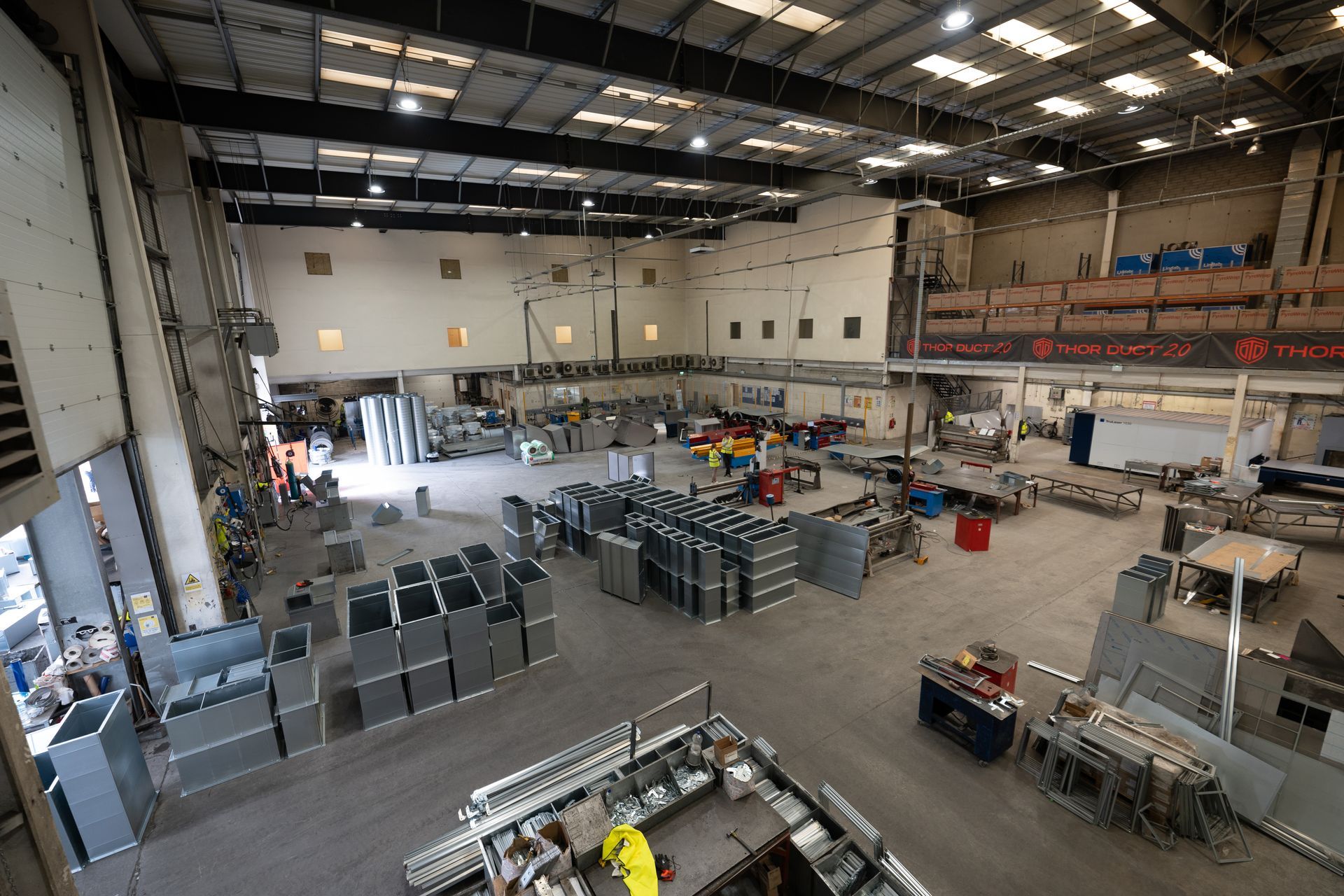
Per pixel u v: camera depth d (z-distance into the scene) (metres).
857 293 22.25
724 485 14.82
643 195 20.64
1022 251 21.67
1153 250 18.31
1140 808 5.07
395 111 11.66
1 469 2.99
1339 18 9.86
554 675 7.61
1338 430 14.91
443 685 7.06
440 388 34.38
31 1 6.00
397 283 23.83
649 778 4.58
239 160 14.41
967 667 6.33
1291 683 5.26
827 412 24.41
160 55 8.93
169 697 6.18
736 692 7.14
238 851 5.11
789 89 10.60
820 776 5.77
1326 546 11.60
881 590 9.90
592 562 11.44
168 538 7.36
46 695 6.34
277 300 21.75
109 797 5.01
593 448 22.55
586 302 28.38
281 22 8.28
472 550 9.43
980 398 25.33
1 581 7.79
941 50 10.01
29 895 2.66
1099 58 10.73
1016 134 8.46
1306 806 5.02
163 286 9.23
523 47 7.91
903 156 16.22
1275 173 15.70
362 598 7.20
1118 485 13.71
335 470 20.25
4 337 3.10
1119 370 15.55
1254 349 13.23
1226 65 10.13
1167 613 8.98
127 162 6.89
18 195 4.71
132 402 6.93
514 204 18.67
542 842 3.90
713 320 29.66
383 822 5.38
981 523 11.36
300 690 6.25
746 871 4.47
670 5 8.32
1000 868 4.77
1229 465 13.95
